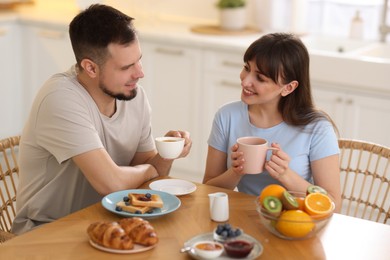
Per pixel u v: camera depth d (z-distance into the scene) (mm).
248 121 2357
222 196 1915
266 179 2320
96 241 1732
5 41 4773
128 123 2389
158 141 2150
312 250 1756
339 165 2496
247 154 2014
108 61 2160
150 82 4328
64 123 2154
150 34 4207
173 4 4824
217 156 2418
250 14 4566
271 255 1717
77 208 2336
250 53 2191
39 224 2330
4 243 1752
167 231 1842
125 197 1992
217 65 4031
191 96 4191
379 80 3506
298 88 2268
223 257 1688
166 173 2410
